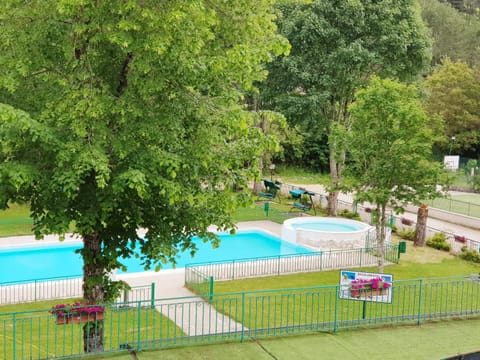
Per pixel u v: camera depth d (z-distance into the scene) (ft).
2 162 32.12
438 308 56.24
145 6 30.81
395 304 57.57
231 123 34.22
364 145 61.93
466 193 145.89
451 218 111.86
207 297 56.03
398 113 58.23
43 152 32.50
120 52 33.55
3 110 27.37
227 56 32.94
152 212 37.40
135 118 33.09
